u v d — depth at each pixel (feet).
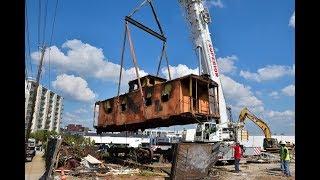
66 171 53.47
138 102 72.64
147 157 77.92
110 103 84.84
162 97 66.13
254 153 100.73
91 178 49.26
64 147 66.54
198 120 66.13
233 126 91.91
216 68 96.32
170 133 226.99
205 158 35.76
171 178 33.86
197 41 97.91
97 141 302.66
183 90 62.64
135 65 68.59
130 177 51.06
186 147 34.60
